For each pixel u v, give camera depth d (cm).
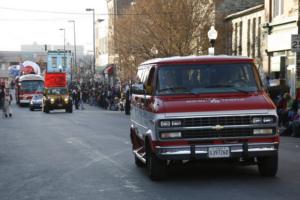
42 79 7075
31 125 3212
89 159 1552
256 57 4172
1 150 1862
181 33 4238
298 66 3325
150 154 1146
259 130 1076
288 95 2428
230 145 1070
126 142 2006
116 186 1112
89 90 7144
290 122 2183
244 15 4422
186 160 1099
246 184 1081
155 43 4309
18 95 7256
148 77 1220
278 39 3625
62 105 4962
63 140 2172
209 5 4403
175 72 1173
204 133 1070
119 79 5800
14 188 1130
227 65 1180
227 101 1095
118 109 5203
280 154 1580
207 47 4250
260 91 1148
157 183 1129
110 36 5719
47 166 1435
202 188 1052
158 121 1074
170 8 4275
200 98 1118
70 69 10362
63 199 1000
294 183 1087
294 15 3400
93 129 2733
